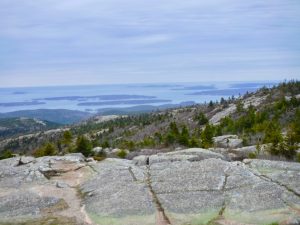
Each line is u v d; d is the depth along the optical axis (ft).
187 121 462.19
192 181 72.59
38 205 64.85
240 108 416.46
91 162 99.45
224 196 64.49
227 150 139.03
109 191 70.13
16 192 72.43
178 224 54.95
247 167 81.82
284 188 66.18
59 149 278.05
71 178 84.23
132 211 60.13
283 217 54.03
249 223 53.47
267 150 136.15
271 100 433.07
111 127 580.71
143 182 74.79
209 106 523.29
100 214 60.39
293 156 130.93
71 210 63.72
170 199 64.34
